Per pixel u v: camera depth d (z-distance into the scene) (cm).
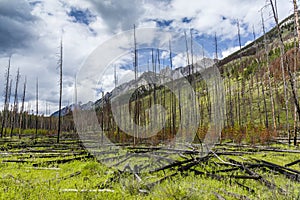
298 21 1176
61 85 2789
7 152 1727
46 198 593
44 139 3272
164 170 892
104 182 729
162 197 558
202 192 588
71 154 1530
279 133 2253
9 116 4819
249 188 618
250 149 1534
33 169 1089
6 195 605
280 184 642
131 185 650
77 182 780
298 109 1398
